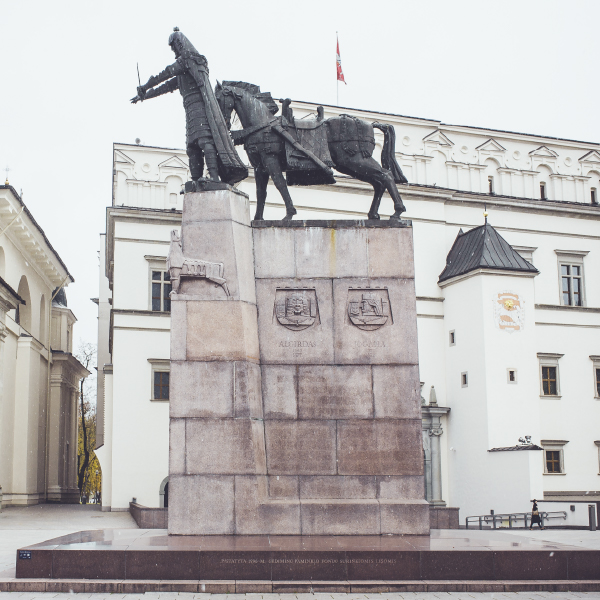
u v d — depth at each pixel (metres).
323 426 13.69
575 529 30.95
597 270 47.62
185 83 14.92
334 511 13.16
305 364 13.92
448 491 41.66
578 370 45.66
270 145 15.09
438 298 43.66
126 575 11.16
